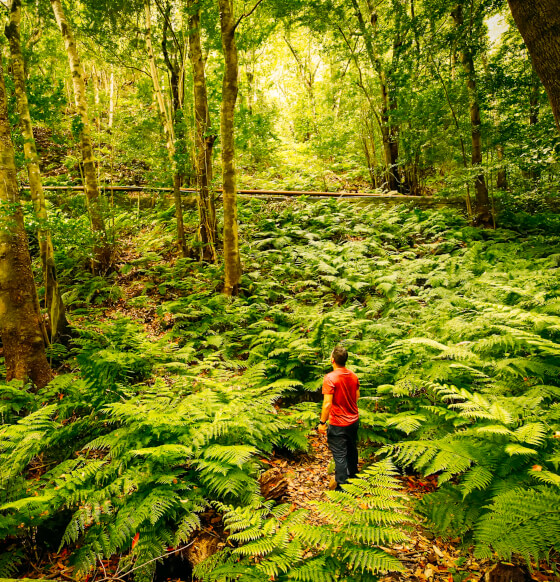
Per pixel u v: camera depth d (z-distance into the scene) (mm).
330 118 19891
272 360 5727
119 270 10578
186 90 14000
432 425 3988
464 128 11875
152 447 3324
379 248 10562
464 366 4301
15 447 3438
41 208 7148
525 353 4871
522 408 3584
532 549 2223
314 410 4816
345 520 2354
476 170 11344
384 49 14484
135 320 7648
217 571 2359
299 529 2375
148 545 2834
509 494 2629
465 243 10961
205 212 10742
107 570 2857
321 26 15031
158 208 13898
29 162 7055
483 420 3613
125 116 13438
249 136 13727
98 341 6637
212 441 3811
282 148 23141
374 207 14000
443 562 2828
